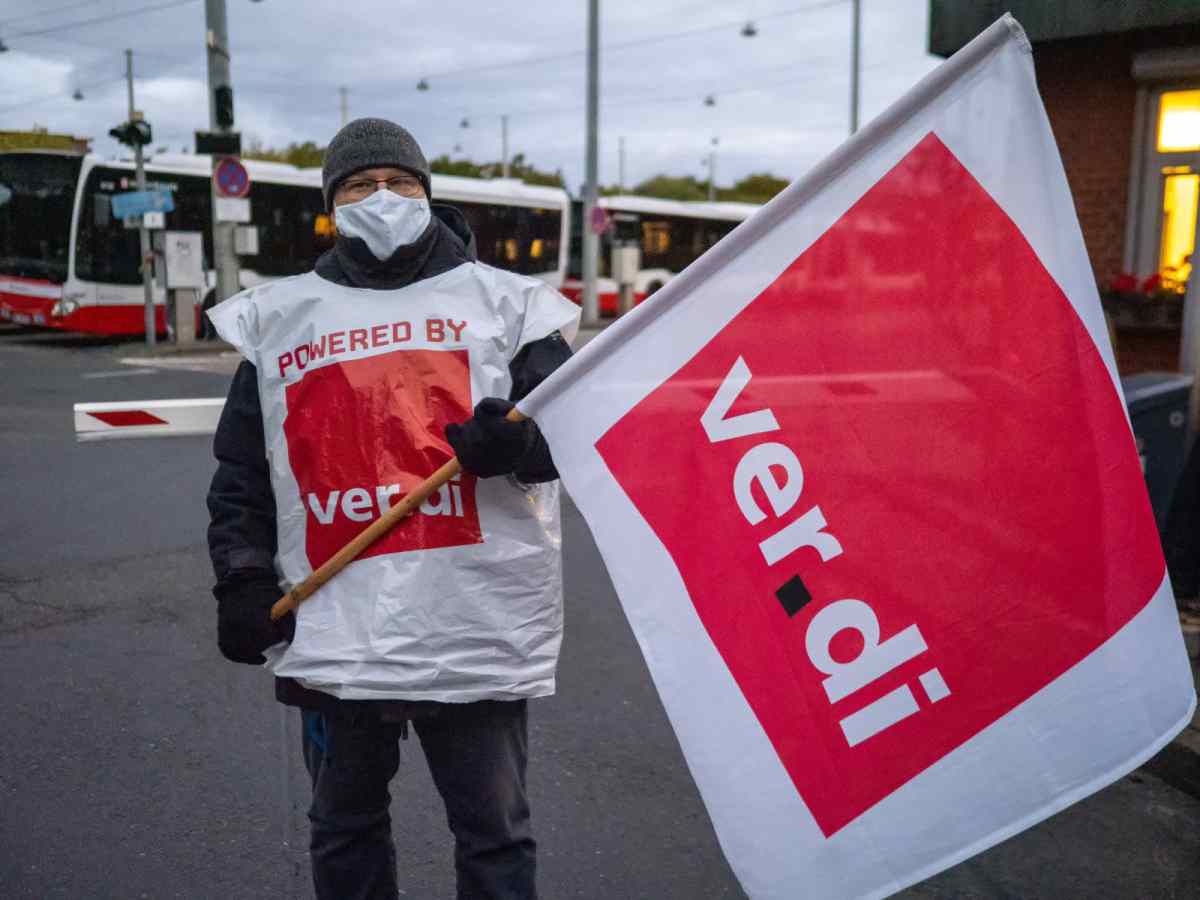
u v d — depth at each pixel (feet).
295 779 12.12
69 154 63.36
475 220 82.23
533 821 11.35
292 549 7.11
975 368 5.90
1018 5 22.72
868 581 5.97
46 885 10.09
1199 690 13.12
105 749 12.92
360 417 6.90
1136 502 5.79
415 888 10.13
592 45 82.12
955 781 5.85
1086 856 10.72
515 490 6.99
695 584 6.20
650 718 13.91
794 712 6.02
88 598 18.61
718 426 6.21
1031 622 5.82
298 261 71.97
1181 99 23.08
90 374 49.21
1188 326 17.74
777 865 5.99
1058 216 5.82
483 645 6.87
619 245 94.07
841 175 6.07
